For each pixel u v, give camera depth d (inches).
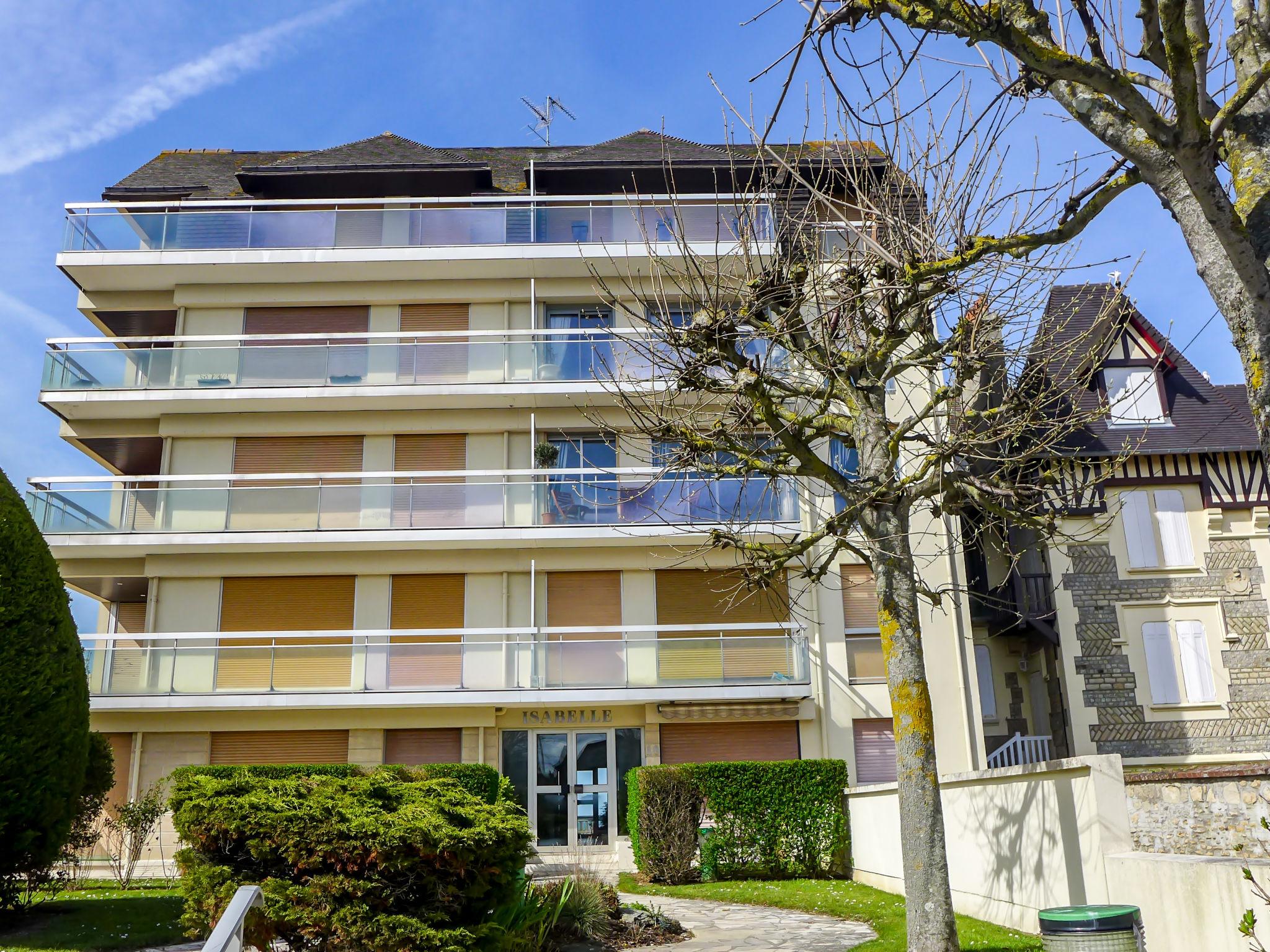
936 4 231.1
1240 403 941.8
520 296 964.6
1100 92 228.7
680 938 442.9
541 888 435.5
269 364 928.9
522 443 940.6
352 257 941.2
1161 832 414.3
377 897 302.5
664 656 852.0
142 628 1047.0
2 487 424.2
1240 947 257.6
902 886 567.8
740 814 687.1
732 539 473.1
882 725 867.4
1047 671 933.2
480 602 904.3
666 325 426.0
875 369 415.5
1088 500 909.2
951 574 868.0
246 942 299.1
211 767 375.2
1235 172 221.8
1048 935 254.8
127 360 923.4
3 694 401.7
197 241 951.0
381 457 941.8
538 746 872.3
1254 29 223.5
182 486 920.3
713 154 999.0
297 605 906.1
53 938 391.2
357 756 858.8
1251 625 891.4
